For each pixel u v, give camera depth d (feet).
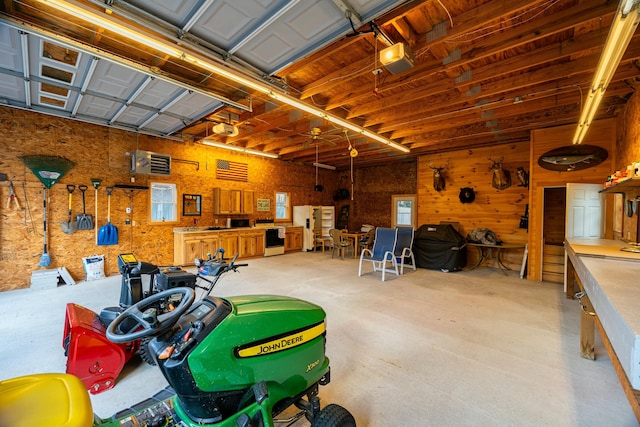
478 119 16.72
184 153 22.20
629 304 4.10
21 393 3.07
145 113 15.55
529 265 18.39
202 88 12.40
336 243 25.90
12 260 15.23
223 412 4.05
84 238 17.47
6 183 14.99
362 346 9.16
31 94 13.00
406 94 13.97
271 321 4.41
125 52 10.18
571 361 8.30
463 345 9.25
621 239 13.78
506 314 12.01
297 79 12.66
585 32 9.51
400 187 30.45
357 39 9.31
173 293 4.40
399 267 21.72
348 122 16.48
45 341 9.17
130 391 6.90
